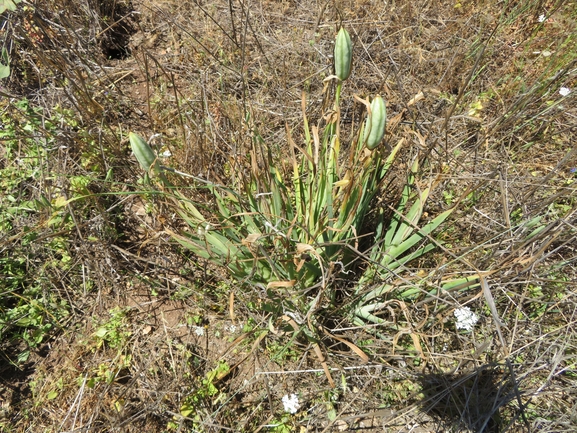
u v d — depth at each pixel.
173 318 0.77
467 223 0.83
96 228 0.82
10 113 0.95
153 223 0.87
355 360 0.69
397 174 0.88
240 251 0.69
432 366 0.69
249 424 0.65
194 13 1.25
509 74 1.06
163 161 0.85
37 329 0.74
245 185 0.68
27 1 0.99
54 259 0.80
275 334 0.69
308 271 0.69
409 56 1.09
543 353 0.66
